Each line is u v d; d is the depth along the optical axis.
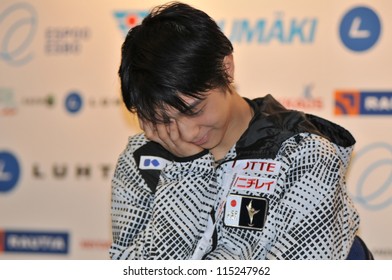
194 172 2.29
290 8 5.41
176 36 2.02
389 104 5.30
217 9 5.48
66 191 5.80
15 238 5.88
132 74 2.05
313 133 2.29
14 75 5.82
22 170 5.86
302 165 2.21
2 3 5.80
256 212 2.21
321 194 2.16
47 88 5.79
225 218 2.24
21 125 5.84
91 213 5.77
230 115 2.26
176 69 1.97
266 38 5.44
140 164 2.49
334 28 5.36
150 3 5.62
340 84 5.36
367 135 5.33
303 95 5.40
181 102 1.99
